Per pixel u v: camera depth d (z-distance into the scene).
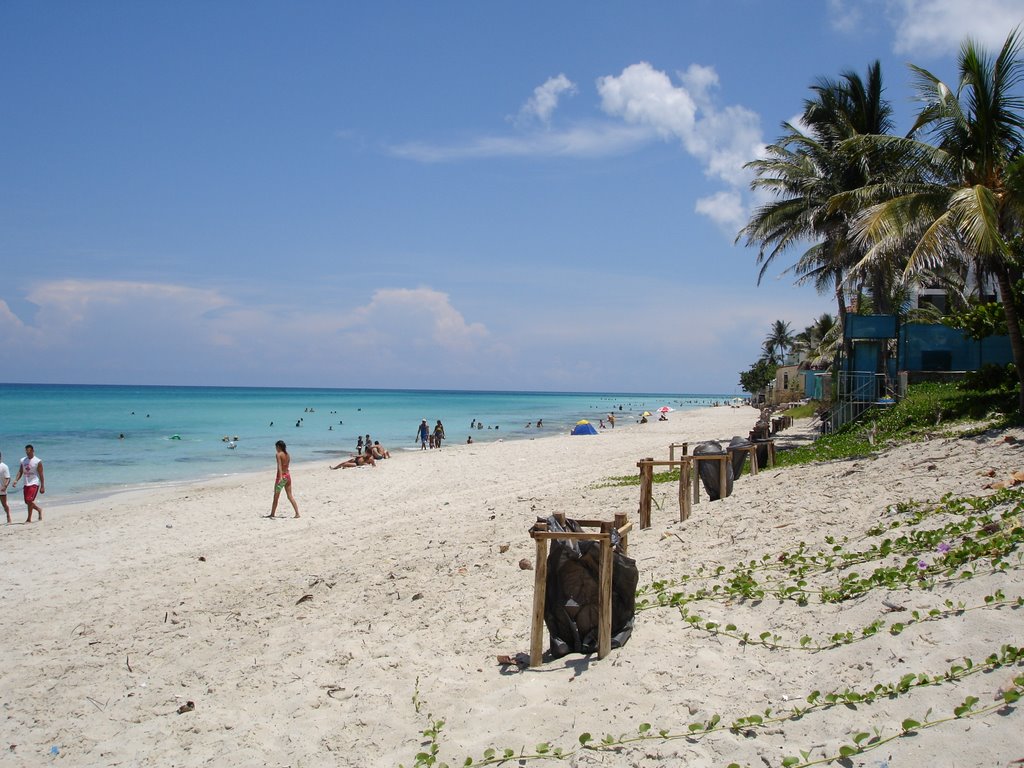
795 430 30.78
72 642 8.22
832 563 7.06
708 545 9.08
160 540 14.48
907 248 18.69
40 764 5.34
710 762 4.16
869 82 25.62
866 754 3.94
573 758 4.43
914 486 9.95
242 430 52.81
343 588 9.66
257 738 5.43
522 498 16.97
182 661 7.32
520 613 7.54
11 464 30.34
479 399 193.38
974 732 3.87
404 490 21.30
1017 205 13.95
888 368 23.47
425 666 6.45
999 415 15.34
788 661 5.26
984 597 5.30
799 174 27.50
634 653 5.83
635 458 27.83
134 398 124.88
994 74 14.08
